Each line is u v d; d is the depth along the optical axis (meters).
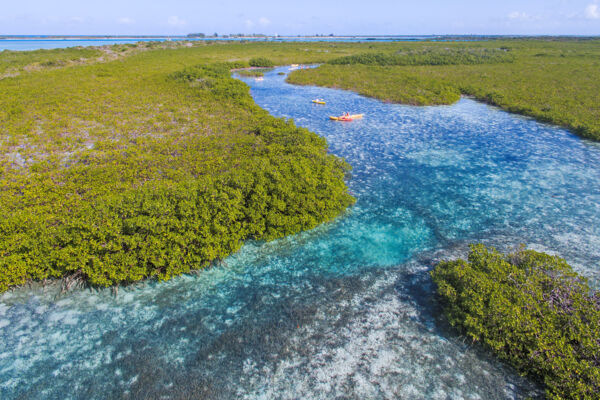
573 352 8.28
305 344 9.62
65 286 11.23
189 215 12.40
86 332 9.97
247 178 14.38
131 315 10.55
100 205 12.55
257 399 8.23
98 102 32.72
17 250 11.51
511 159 22.22
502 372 8.76
